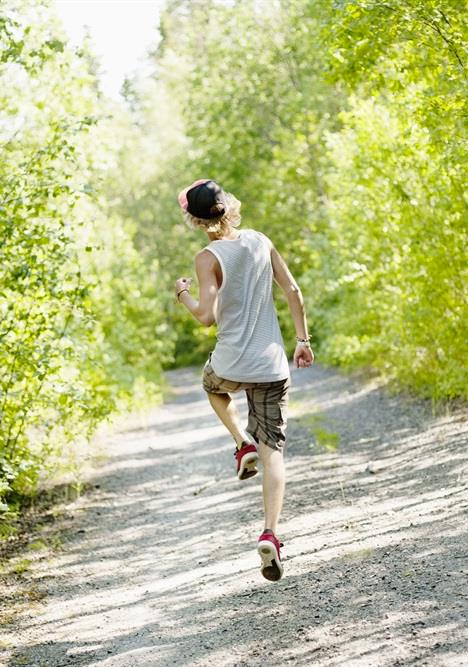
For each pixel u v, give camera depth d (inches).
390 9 299.3
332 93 1005.2
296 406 556.7
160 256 1694.1
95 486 377.1
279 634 173.0
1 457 289.1
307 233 1127.0
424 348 466.9
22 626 205.8
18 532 303.0
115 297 826.2
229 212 173.2
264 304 171.8
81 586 234.7
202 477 374.6
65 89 335.3
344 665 150.9
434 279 387.5
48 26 319.6
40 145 326.0
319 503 281.4
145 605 209.5
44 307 314.2
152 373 973.8
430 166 387.9
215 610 195.8
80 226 327.3
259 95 1107.9
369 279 504.4
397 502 260.8
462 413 381.1
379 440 374.9
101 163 338.6
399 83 343.6
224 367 168.9
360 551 216.4
